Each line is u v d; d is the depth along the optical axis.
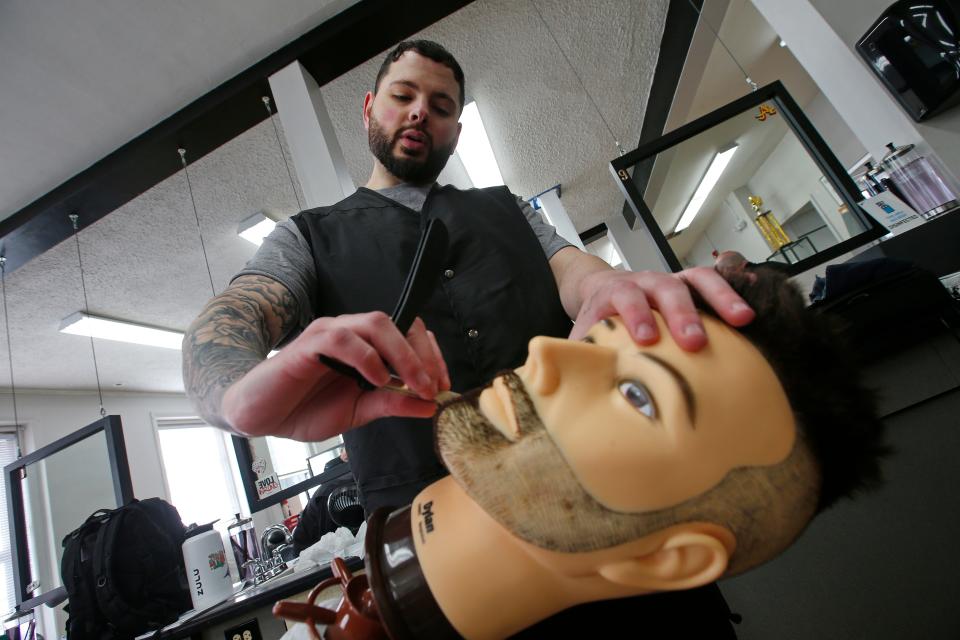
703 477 0.25
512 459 0.26
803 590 0.88
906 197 1.46
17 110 1.67
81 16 1.46
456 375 0.58
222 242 2.76
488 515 0.27
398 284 0.61
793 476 0.26
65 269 2.53
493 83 2.40
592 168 3.52
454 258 0.64
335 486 1.78
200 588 1.21
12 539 2.34
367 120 0.91
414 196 0.79
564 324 0.65
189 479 4.65
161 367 4.19
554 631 0.37
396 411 0.36
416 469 0.54
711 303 0.31
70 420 3.85
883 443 0.31
